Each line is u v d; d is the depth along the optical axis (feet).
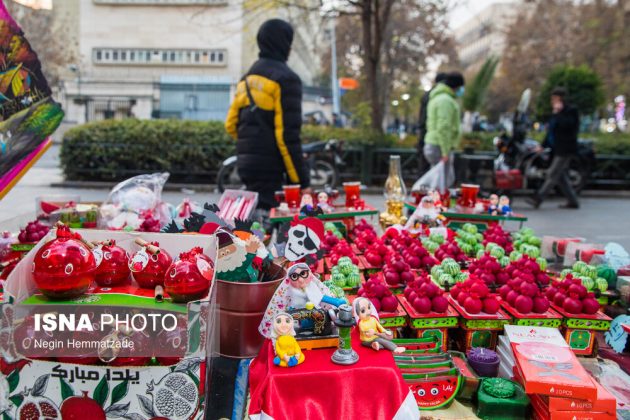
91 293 6.43
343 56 75.72
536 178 31.76
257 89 14.19
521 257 10.52
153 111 83.15
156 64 83.87
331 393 6.15
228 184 33.50
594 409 6.53
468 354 7.93
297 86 14.28
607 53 65.77
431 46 71.00
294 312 6.90
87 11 82.07
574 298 8.49
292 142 14.44
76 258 6.03
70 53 81.10
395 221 15.11
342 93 68.18
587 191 36.32
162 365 6.07
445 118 19.77
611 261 11.05
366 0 34.42
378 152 35.14
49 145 10.15
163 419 6.13
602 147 37.63
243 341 7.87
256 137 14.44
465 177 27.71
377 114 37.19
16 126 9.09
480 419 6.86
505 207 14.49
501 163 31.24
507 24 98.12
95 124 33.83
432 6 44.09
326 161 31.89
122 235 7.52
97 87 81.87
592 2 69.56
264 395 6.08
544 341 7.55
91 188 32.53
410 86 82.79
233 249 7.86
